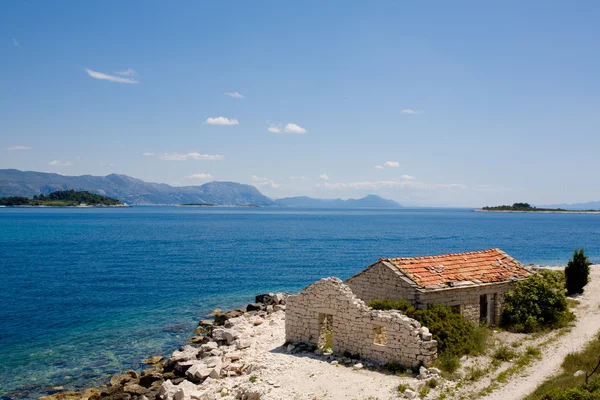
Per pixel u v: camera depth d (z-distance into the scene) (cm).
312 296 3253
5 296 5975
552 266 7856
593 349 2919
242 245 12631
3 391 3109
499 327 3597
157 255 10225
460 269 3659
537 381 2547
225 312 5184
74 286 6669
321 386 2538
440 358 2788
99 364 3609
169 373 3212
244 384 2636
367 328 2919
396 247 12350
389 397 2356
